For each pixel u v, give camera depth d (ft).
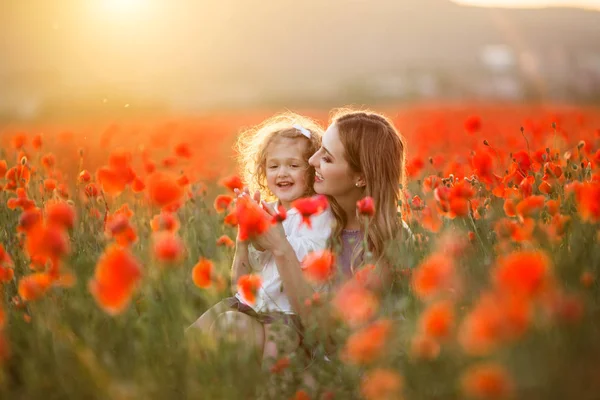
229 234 14.48
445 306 7.43
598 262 10.25
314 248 11.93
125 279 7.39
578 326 7.62
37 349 8.83
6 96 187.11
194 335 9.29
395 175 12.44
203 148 36.35
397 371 8.50
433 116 55.62
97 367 8.25
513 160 15.06
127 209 13.57
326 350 10.56
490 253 11.06
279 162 13.16
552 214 11.05
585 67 265.34
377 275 9.83
